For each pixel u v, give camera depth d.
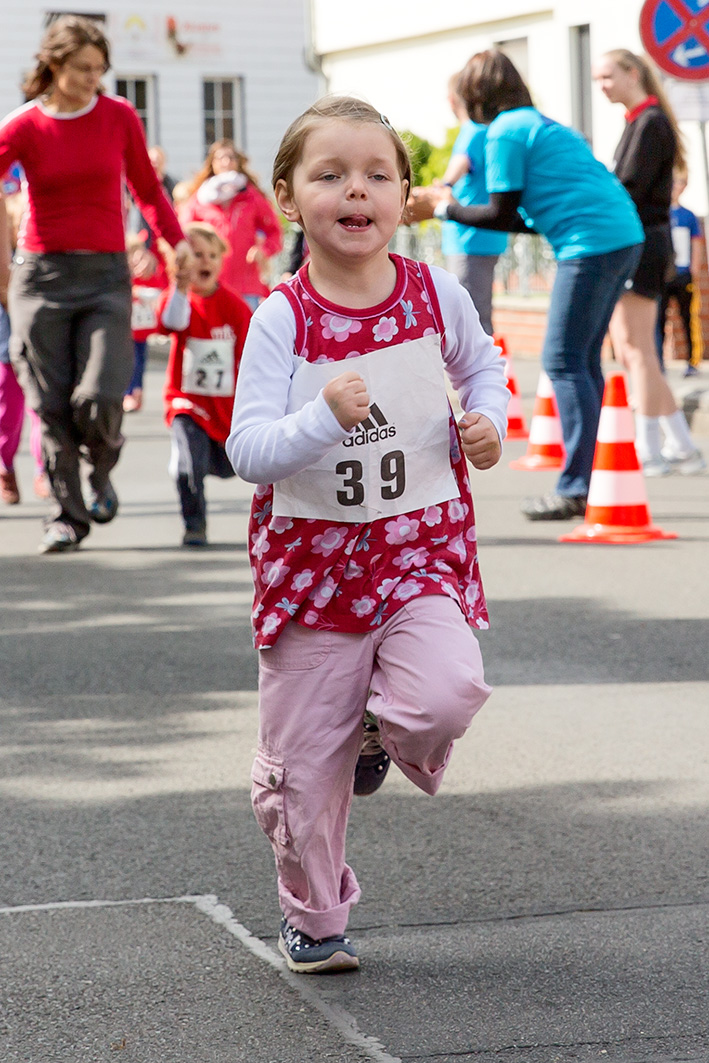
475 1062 6.70
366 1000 7.32
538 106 44.34
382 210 7.17
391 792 10.41
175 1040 6.98
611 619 14.97
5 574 17.64
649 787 10.33
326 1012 7.20
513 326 41.31
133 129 17.69
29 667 13.71
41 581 17.25
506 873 8.91
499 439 7.45
